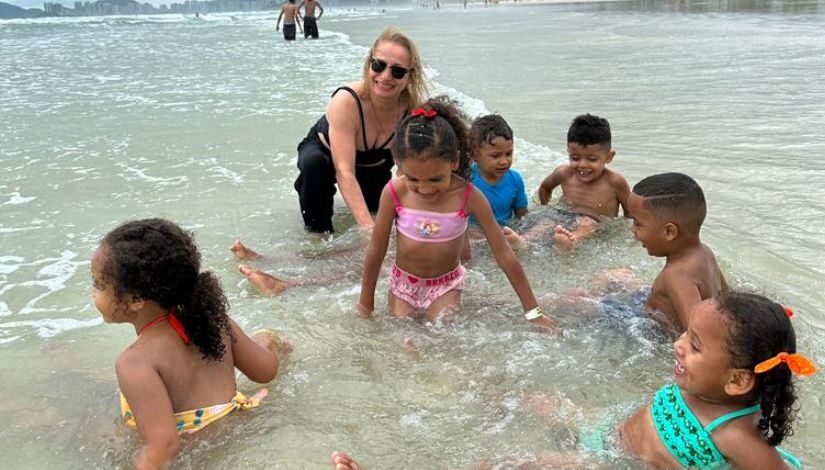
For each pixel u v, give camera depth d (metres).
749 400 2.46
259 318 3.79
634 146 6.89
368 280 3.81
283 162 7.00
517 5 58.97
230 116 9.42
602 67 12.52
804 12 22.50
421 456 2.66
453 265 3.94
